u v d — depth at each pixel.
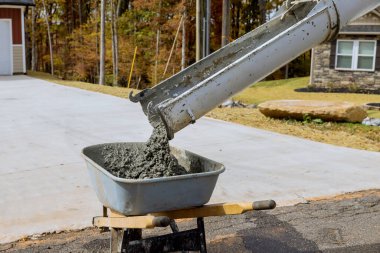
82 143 7.83
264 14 33.31
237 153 7.31
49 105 11.84
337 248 4.15
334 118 10.33
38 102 12.37
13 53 21.34
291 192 5.56
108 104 12.00
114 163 3.47
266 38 3.73
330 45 20.17
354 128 9.89
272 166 6.63
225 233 4.43
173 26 30.00
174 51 30.39
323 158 7.12
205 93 3.20
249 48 3.68
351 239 4.35
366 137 9.05
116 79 30.14
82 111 10.94
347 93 19.52
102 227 3.57
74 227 4.44
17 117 10.11
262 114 11.16
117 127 9.15
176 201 2.99
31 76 20.92
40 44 44.28
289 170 6.45
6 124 9.35
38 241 4.16
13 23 21.12
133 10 35.09
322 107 10.35
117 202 2.96
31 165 6.50
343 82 20.12
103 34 21.94
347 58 19.91
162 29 31.17
